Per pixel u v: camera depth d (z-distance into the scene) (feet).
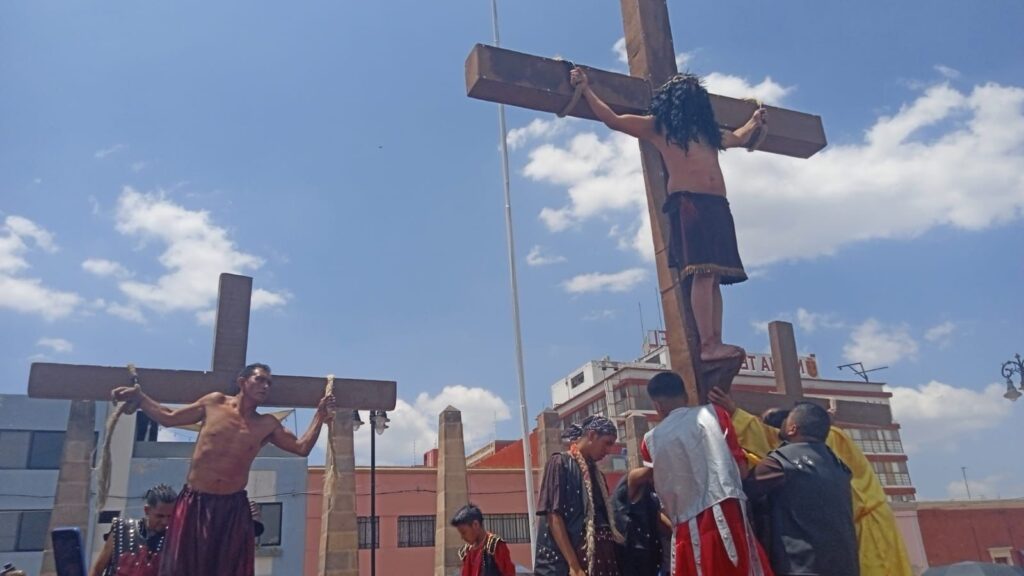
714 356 15.15
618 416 117.39
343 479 53.57
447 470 58.49
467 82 16.28
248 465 13.60
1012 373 60.03
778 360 27.43
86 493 49.90
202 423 13.92
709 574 10.61
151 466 77.92
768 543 11.57
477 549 19.92
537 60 16.47
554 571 12.65
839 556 11.18
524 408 59.11
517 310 61.82
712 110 16.67
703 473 11.14
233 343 18.04
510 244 63.62
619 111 17.01
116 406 16.19
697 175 16.10
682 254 15.74
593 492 12.55
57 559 13.55
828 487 11.53
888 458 154.40
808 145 19.01
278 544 79.51
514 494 88.94
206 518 12.94
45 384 15.98
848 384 150.30
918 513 90.33
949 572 39.19
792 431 12.58
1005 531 92.27
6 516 80.84
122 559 15.46
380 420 64.85
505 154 66.44
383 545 83.71
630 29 18.52
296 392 17.29
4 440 83.25
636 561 12.72
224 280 18.56
